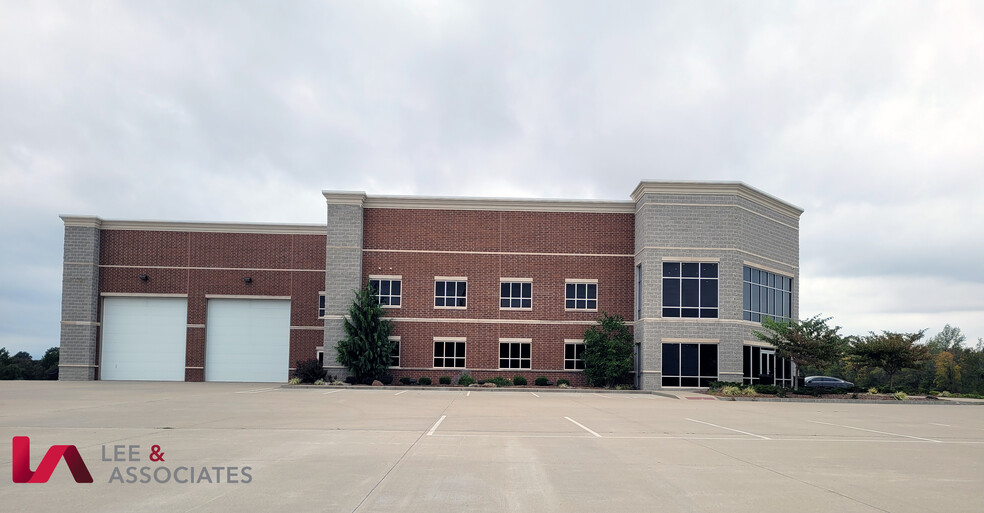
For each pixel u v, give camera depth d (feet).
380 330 137.39
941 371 245.45
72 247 153.38
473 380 137.28
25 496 30.19
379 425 59.72
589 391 129.39
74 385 131.23
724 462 41.45
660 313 132.46
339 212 142.61
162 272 156.46
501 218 145.38
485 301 143.84
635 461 41.14
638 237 141.08
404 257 144.15
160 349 155.74
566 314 143.54
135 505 28.55
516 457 42.01
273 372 156.15
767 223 143.43
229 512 27.45
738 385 126.11
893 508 29.73
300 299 157.17
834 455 45.80
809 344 119.55
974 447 52.49
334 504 28.86
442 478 34.76
